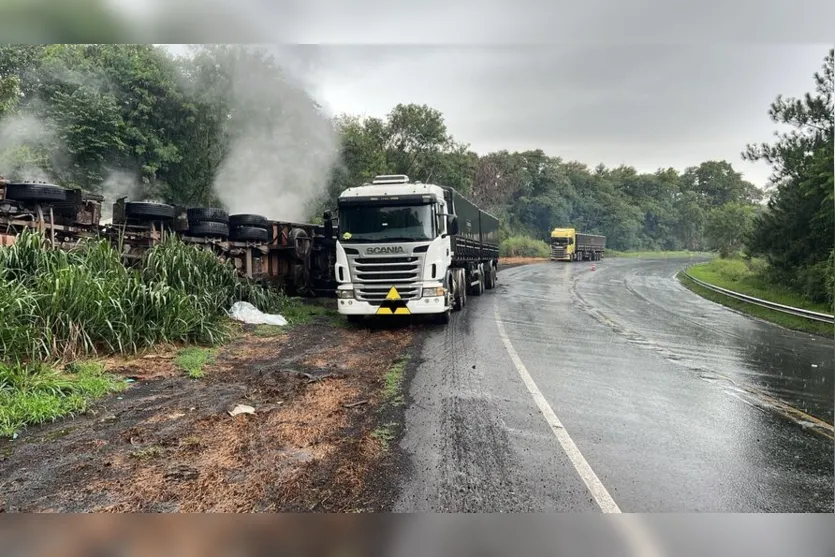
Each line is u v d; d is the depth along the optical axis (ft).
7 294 20.10
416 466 13.06
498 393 19.63
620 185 303.07
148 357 23.02
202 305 29.04
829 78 54.03
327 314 39.86
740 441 15.40
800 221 58.23
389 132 131.64
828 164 51.29
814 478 12.98
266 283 41.68
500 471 12.89
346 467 12.92
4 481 11.85
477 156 196.13
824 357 29.04
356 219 33.53
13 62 55.77
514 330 34.65
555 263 150.30
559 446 14.58
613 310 48.88
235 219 39.42
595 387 20.88
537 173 231.50
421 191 33.78
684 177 346.74
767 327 41.63
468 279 52.42
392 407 17.70
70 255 24.86
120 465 12.76
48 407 15.87
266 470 12.68
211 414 16.56
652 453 14.30
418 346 28.45
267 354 25.55
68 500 11.12
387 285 32.83
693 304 57.82
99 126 57.88
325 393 19.17
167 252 29.84
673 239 300.40
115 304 23.11
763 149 59.98
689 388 21.26
